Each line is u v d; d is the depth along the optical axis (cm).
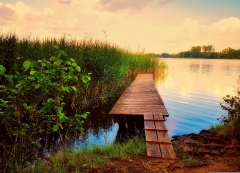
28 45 652
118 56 1085
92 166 265
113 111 521
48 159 296
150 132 382
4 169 269
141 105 586
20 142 336
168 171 262
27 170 270
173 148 343
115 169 263
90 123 562
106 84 859
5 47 547
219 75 1966
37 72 287
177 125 561
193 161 288
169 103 825
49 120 383
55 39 780
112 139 450
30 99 342
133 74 1512
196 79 1617
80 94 721
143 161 287
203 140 413
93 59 834
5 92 295
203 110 719
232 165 281
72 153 317
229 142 383
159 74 1884
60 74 305
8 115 299
